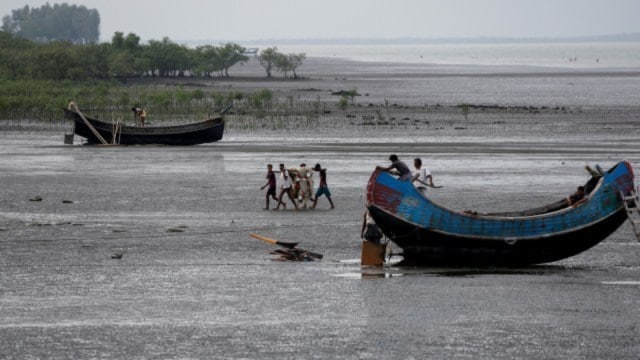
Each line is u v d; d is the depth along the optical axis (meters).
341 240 52.66
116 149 97.88
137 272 45.12
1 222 57.22
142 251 49.62
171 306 39.34
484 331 36.00
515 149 96.06
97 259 47.81
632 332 35.91
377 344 34.50
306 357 33.16
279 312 38.47
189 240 52.31
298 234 54.16
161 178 75.81
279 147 98.25
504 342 34.72
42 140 107.06
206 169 81.19
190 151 95.38
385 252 47.00
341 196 67.31
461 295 41.06
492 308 39.03
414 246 45.94
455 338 35.16
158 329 36.19
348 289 42.03
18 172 79.06
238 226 56.28
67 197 66.62
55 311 38.59
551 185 72.12
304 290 41.88
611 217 45.47
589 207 45.34
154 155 92.00
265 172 79.12
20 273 44.88
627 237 53.75
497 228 45.16
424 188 50.53
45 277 44.16
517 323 36.97
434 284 43.06
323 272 45.31
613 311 38.66
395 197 45.09
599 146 98.88
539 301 40.12
